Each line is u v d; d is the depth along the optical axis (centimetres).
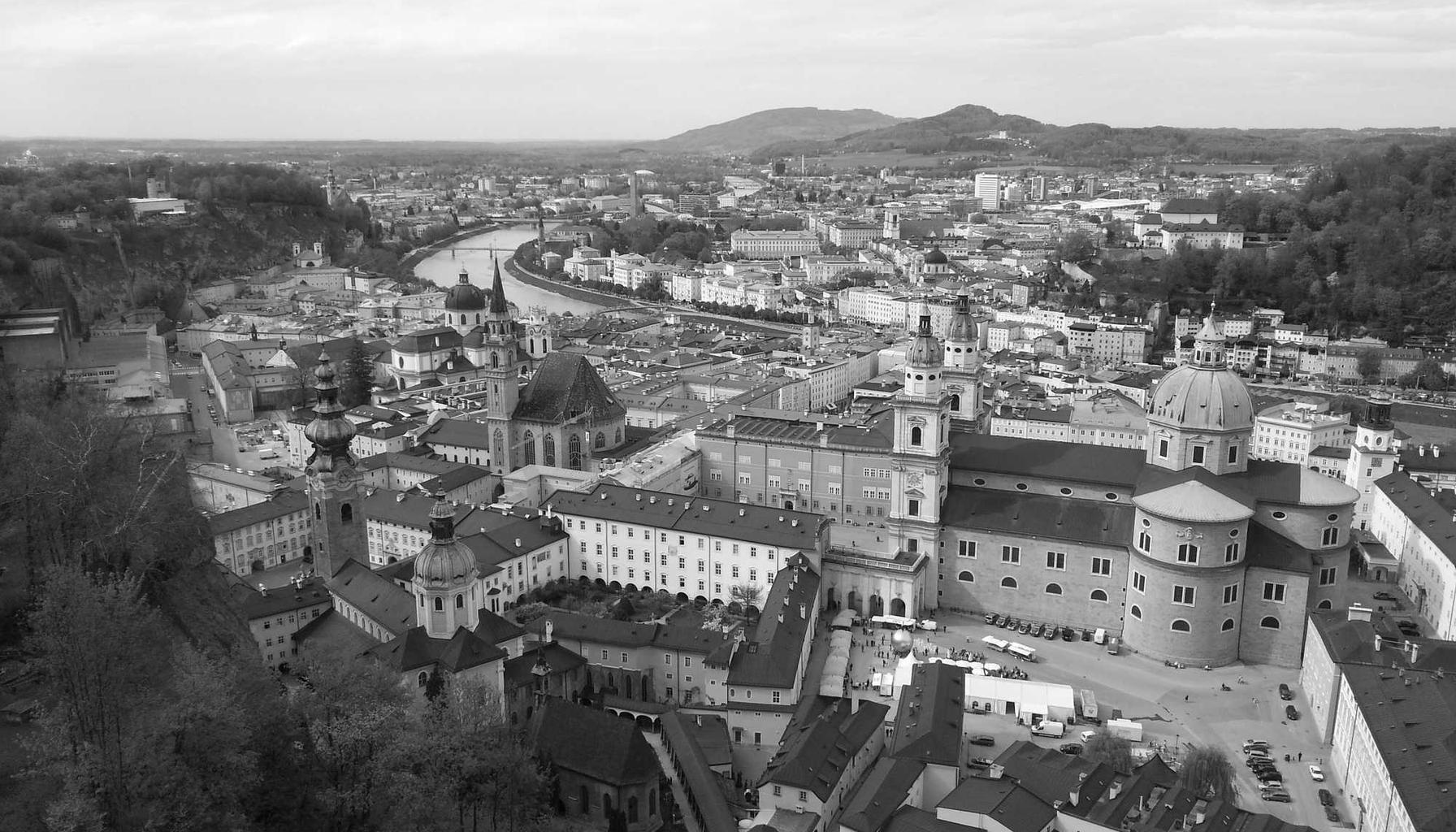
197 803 10906
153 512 16712
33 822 10556
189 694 11506
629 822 15688
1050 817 14925
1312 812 16750
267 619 19688
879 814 14938
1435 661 17862
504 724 15662
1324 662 18975
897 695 19962
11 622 14125
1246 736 18900
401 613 18788
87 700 11138
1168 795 15300
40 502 15350
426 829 12650
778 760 16550
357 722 12731
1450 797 13888
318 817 12375
